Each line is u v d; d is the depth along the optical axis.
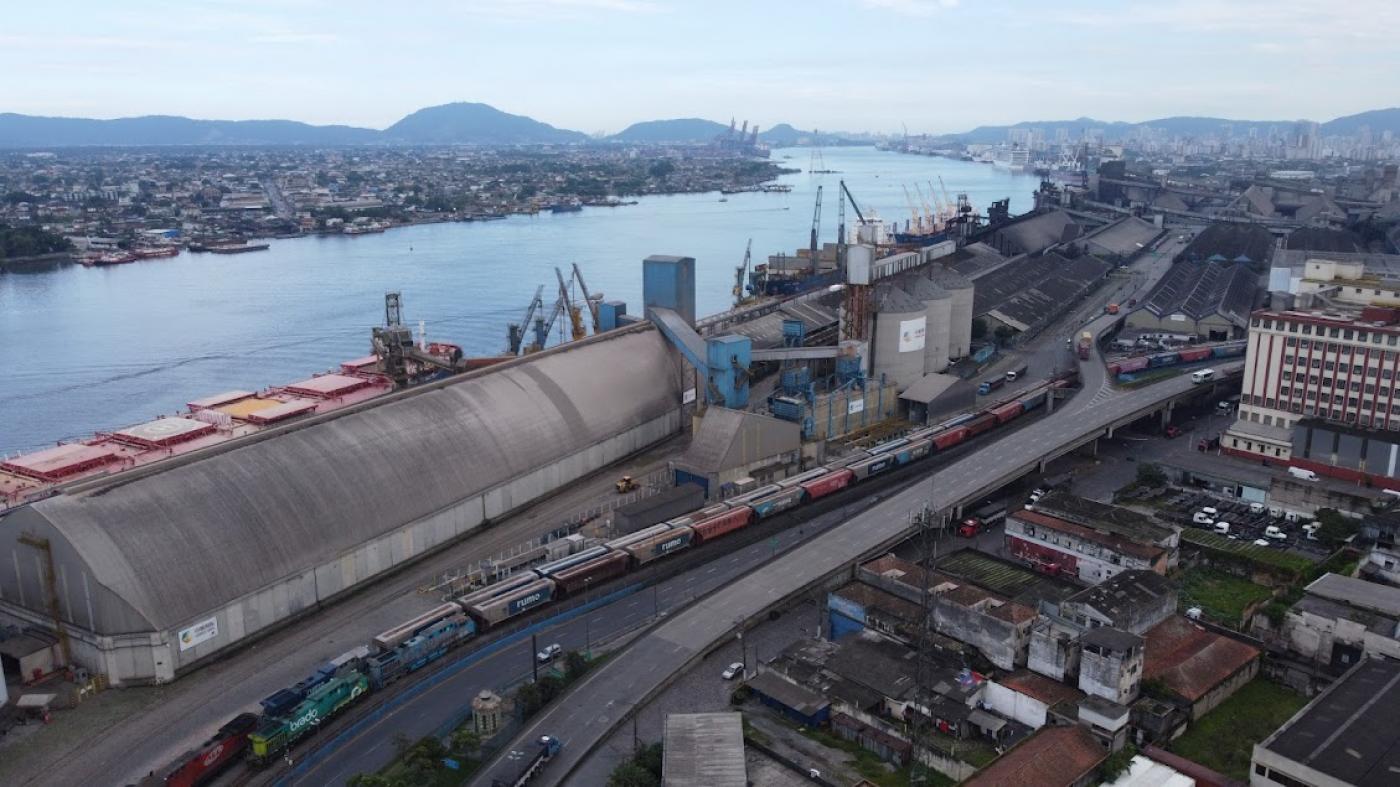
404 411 152.88
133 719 102.19
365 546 132.00
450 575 136.62
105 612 107.31
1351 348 167.75
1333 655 110.50
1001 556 142.00
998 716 99.62
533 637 109.38
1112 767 87.75
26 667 107.81
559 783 90.00
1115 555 129.25
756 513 153.12
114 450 157.50
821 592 130.25
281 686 108.69
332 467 135.12
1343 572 128.75
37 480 143.88
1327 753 84.31
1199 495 164.00
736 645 116.75
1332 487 153.75
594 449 176.50
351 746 98.75
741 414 171.12
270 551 121.12
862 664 107.06
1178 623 113.44
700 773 86.31
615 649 116.00
